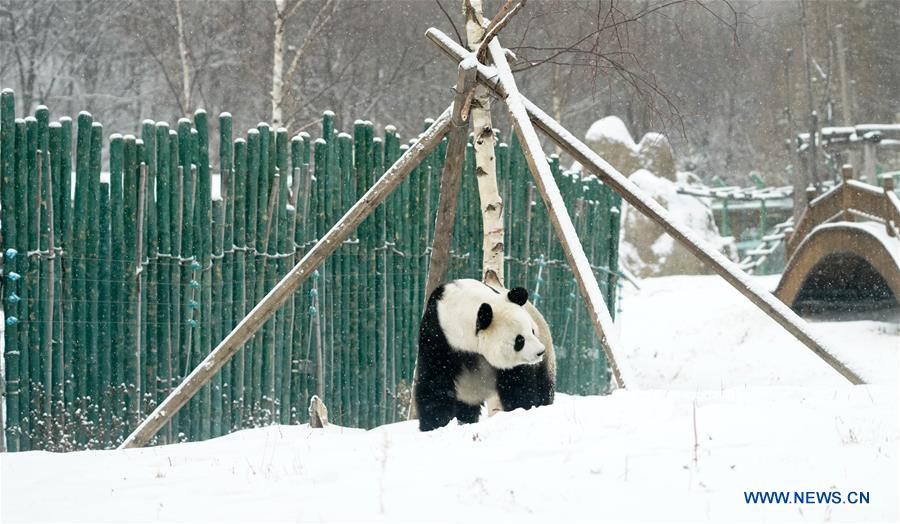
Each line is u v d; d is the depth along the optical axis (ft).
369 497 18.45
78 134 38.58
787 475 18.70
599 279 63.36
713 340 79.97
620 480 18.81
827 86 150.41
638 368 71.61
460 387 30.50
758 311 83.87
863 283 80.74
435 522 16.84
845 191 76.48
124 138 39.55
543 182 33.32
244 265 42.86
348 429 34.81
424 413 30.53
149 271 40.19
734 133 175.01
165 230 40.34
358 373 46.85
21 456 25.79
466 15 39.14
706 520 16.71
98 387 39.09
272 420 43.16
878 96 163.84
